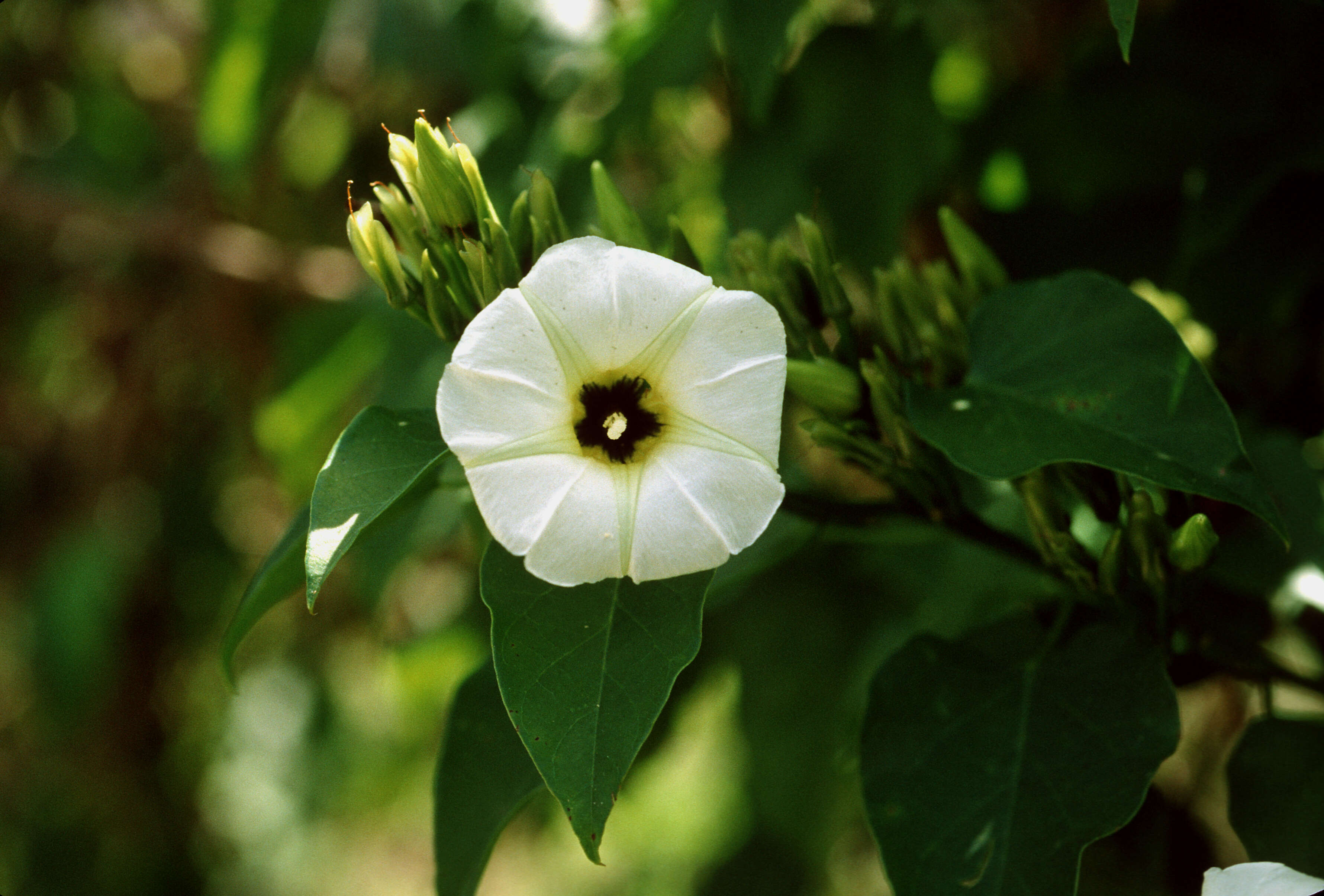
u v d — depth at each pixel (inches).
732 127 25.6
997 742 18.9
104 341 38.2
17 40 37.8
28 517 40.2
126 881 45.5
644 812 50.3
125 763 43.6
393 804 48.8
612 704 17.6
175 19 37.0
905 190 24.4
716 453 18.1
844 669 29.0
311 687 45.1
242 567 43.3
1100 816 18.3
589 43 26.3
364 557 25.3
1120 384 18.8
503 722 20.2
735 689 34.6
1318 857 19.4
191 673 44.6
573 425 18.3
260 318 36.9
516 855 54.8
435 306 18.8
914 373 20.2
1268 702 20.3
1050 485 20.0
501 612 18.0
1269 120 22.0
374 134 35.2
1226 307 22.6
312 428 31.4
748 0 23.1
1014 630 19.6
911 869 18.5
